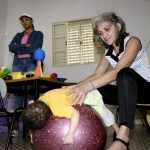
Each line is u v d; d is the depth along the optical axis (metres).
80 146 1.21
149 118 2.64
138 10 4.96
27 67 3.36
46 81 2.24
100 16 1.60
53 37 5.50
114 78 1.43
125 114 1.23
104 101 1.75
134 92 1.26
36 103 1.24
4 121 3.32
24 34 3.64
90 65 5.21
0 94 2.07
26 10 5.64
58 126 1.22
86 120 1.25
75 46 5.43
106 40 1.61
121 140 1.20
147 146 2.16
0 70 2.42
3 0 5.61
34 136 1.29
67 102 1.28
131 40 1.55
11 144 2.31
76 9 5.40
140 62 1.59
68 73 5.31
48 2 5.58
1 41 5.48
